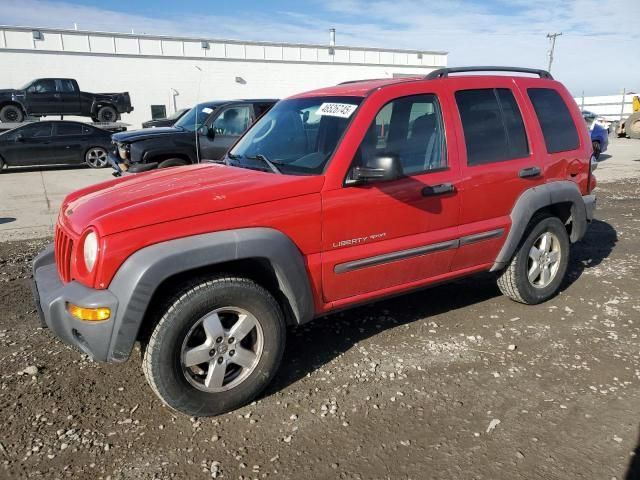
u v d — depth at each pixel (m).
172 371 2.92
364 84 3.95
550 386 3.41
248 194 3.09
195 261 2.85
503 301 4.84
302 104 4.08
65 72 27.09
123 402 3.28
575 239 4.87
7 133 15.24
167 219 2.87
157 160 9.04
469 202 3.94
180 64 29.56
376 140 3.51
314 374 3.59
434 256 3.85
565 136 4.67
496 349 3.92
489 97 4.16
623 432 2.94
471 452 2.79
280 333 3.24
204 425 3.05
